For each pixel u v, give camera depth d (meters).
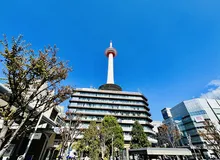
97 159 24.66
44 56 6.59
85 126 40.50
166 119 73.31
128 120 46.44
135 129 37.28
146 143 33.94
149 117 51.69
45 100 7.66
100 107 48.53
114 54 85.38
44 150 17.23
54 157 20.97
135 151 24.59
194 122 56.00
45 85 10.56
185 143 55.66
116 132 31.38
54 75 7.17
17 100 6.23
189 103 62.12
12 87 5.99
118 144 29.81
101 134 27.56
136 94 56.69
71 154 20.69
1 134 5.61
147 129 44.69
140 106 52.41
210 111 56.88
